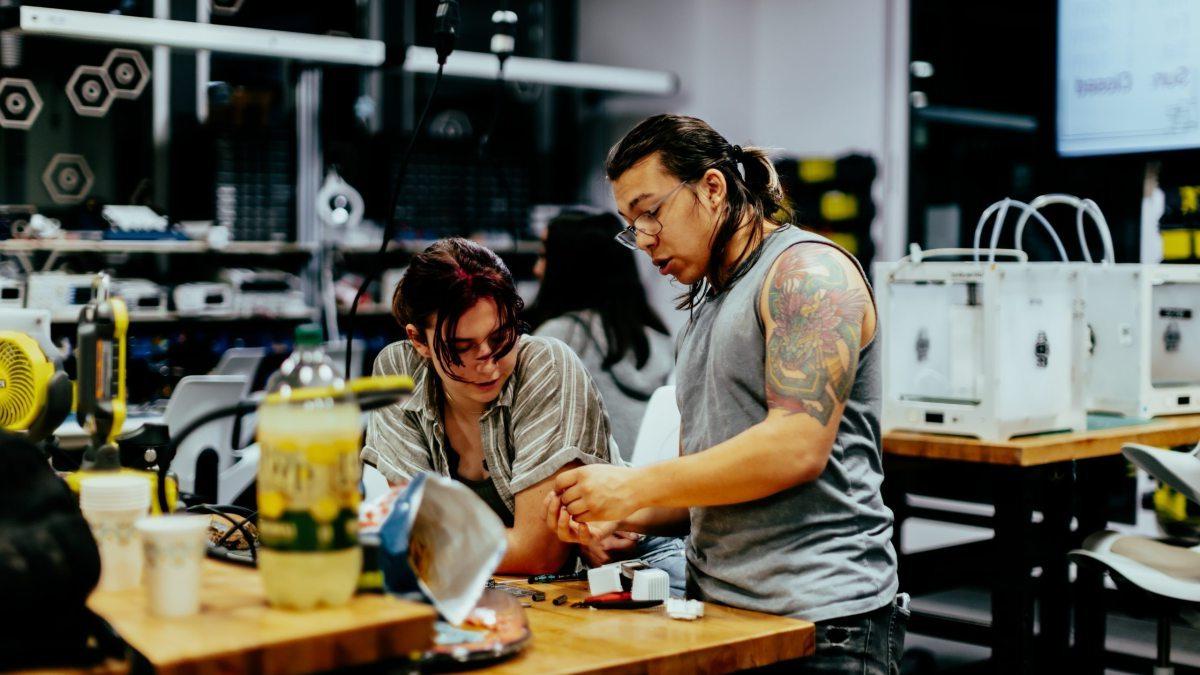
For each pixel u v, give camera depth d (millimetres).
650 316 3002
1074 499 3332
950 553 3004
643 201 1710
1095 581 3168
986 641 2904
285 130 5645
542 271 3084
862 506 1689
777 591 1652
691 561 1782
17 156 5355
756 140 6781
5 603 1144
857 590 1643
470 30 6785
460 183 6219
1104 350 3232
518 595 1732
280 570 1168
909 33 5969
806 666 1641
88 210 5406
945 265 2742
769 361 1622
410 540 1394
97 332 1458
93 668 1183
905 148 6016
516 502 1958
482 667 1341
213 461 2264
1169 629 2730
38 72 5359
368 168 6059
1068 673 3189
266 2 5832
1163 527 4062
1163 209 4293
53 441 1829
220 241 5422
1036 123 4488
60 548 1184
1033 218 4895
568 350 2039
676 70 6723
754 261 1712
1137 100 4164
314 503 1165
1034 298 2748
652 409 2408
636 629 1531
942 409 2768
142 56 5520
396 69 5148
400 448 2059
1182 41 4020
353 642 1127
